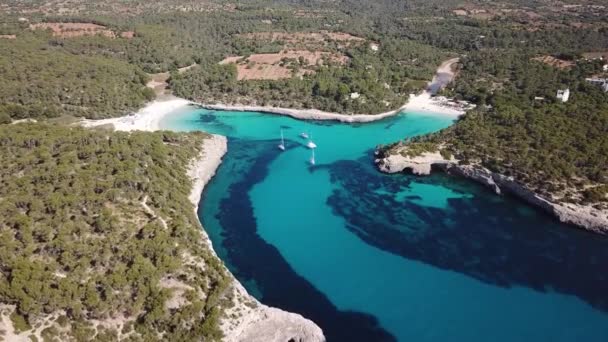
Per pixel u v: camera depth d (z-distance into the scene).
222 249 113.88
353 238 118.06
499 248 113.00
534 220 122.38
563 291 99.88
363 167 154.38
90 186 109.06
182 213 112.88
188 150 148.88
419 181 144.12
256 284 102.38
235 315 84.88
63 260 87.50
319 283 102.81
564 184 126.44
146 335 78.94
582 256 109.44
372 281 103.44
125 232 98.31
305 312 95.12
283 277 104.56
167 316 81.31
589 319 93.06
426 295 99.38
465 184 140.88
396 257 110.88
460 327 91.69
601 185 124.06
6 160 118.69
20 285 79.31
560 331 90.62
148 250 92.75
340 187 142.38
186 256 96.12
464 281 103.00
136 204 110.25
